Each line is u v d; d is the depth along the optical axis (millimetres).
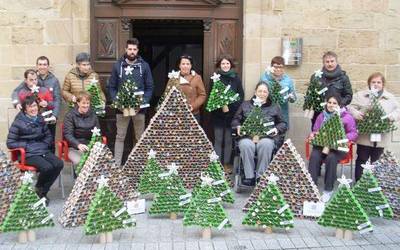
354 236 5426
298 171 5934
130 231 5512
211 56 8234
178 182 5887
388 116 6773
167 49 10617
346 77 7125
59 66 7871
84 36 7898
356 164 7156
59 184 7355
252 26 8023
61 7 7797
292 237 5371
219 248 5066
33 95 6598
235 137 6961
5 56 7785
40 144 6465
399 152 8312
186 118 6484
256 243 5199
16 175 5570
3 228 5062
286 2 8016
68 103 7422
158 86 10570
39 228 5469
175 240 5270
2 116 7832
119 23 8086
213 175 6203
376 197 5730
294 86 8133
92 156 5750
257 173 6637
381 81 6945
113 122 8156
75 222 5473
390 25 8156
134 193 6004
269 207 5418
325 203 5938
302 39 8062
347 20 8109
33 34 7797
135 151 6473
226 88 7199
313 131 6836
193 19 8172
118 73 7324
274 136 6727
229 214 6074
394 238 5379
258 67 8078
